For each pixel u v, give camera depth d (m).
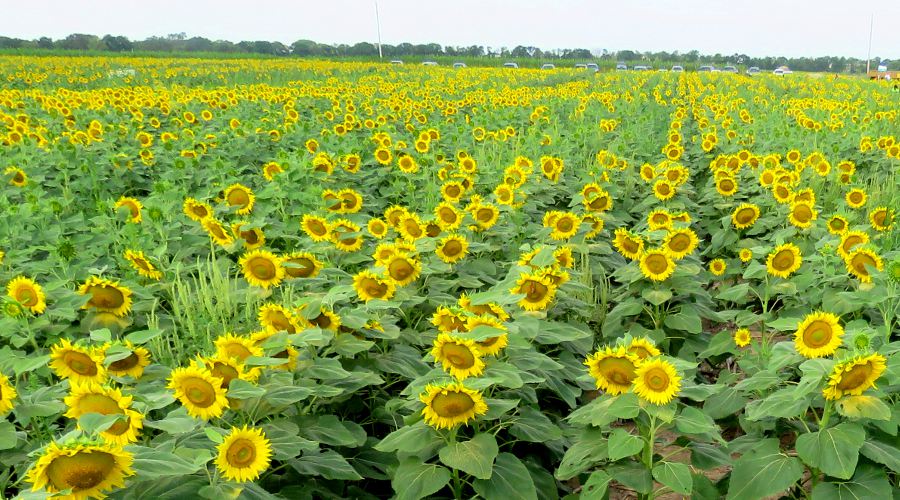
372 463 4.14
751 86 33.66
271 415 3.84
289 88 26.09
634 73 47.06
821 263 5.96
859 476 3.13
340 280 5.64
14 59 52.22
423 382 3.56
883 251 6.72
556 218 6.62
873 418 3.03
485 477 3.12
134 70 40.88
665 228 6.09
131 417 2.73
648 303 5.91
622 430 3.27
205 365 3.21
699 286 5.62
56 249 5.65
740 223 7.30
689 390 3.38
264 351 3.56
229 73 41.16
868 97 26.61
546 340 4.36
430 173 10.41
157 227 6.11
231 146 12.21
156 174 11.20
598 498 3.20
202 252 6.47
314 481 3.81
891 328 4.39
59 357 3.21
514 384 3.51
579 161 12.41
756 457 3.30
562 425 4.88
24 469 3.16
